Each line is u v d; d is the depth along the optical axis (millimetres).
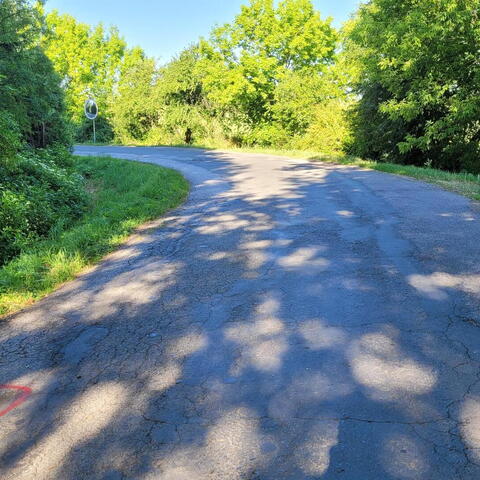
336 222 7926
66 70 49750
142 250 7199
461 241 6328
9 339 4430
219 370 3510
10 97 15078
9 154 9812
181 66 37938
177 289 5328
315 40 34031
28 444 2887
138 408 3127
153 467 2580
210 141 36500
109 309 4934
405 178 12922
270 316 4379
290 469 2482
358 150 24250
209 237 7586
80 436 2904
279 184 13133
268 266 5844
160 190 12211
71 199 12578
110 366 3730
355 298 4645
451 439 2613
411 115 18312
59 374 3688
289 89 29094
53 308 5133
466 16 16078
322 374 3342
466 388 3068
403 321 4074
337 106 25625
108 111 47375
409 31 17344
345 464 2484
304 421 2848
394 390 3092
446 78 18547
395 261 5672
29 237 8789
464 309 4227
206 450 2672
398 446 2586
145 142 41969
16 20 15102
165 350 3900
